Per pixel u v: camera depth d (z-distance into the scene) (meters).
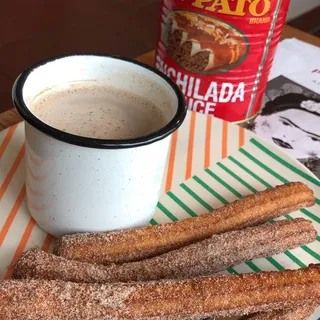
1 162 0.29
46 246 0.25
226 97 0.34
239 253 0.24
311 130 0.36
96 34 0.74
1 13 0.74
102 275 0.22
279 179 0.30
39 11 0.76
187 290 0.20
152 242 0.24
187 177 0.30
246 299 0.21
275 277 0.21
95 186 0.22
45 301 0.19
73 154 0.21
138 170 0.22
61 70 0.26
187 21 0.31
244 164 0.31
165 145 0.23
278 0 0.31
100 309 0.20
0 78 0.63
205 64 0.33
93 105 0.26
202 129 0.33
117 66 0.26
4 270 0.23
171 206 0.28
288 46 0.45
